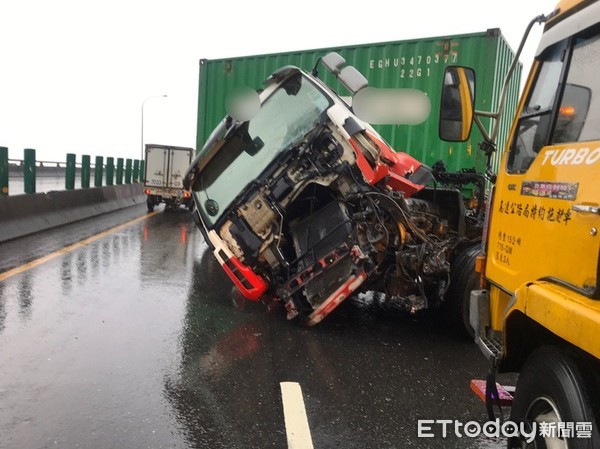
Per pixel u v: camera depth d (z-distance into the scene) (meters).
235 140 5.83
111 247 9.55
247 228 5.52
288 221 5.76
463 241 5.73
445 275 5.30
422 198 6.36
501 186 3.11
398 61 8.28
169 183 17.45
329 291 5.20
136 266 7.99
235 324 5.50
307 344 5.02
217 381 4.05
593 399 2.01
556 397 2.16
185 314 5.72
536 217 2.57
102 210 15.29
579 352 2.23
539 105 2.80
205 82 10.67
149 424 3.34
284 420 3.48
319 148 5.27
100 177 16.11
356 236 5.01
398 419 3.58
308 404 3.74
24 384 3.78
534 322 2.62
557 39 2.68
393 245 5.33
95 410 3.47
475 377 4.36
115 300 6.05
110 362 4.27
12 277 6.80
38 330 4.89
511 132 3.09
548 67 2.79
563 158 2.38
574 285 2.15
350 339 5.23
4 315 5.25
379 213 5.11
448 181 6.36
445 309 5.57
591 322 1.86
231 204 5.57
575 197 2.21
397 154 5.75
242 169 5.73
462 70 3.32
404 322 5.92
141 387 3.86
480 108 7.59
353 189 5.12
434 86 8.00
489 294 3.29
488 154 3.77
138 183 20.25
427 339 5.34
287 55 9.48
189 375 4.13
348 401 3.82
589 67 2.35
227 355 4.61
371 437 3.32
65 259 8.18
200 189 5.94
